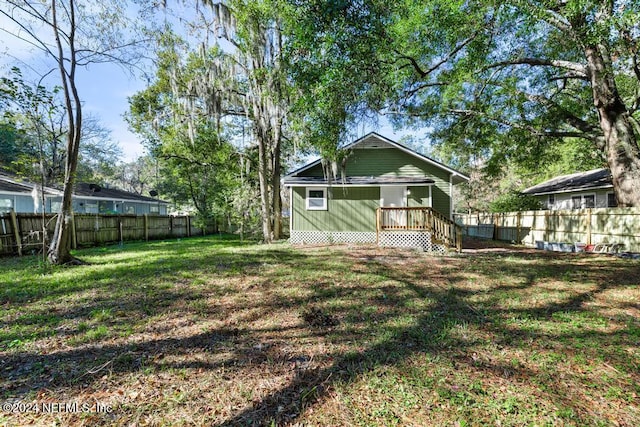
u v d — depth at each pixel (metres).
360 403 2.30
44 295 4.93
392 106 8.67
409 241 11.17
